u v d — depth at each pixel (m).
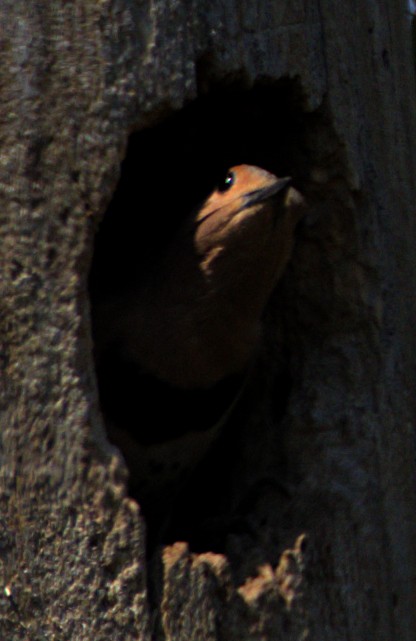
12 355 6.04
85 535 5.91
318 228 7.05
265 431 7.33
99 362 7.18
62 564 5.93
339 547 6.66
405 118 7.38
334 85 6.82
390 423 6.97
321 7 6.80
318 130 6.88
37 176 6.05
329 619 6.50
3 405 6.04
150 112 6.14
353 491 6.81
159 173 7.62
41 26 6.08
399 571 6.93
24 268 6.04
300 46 6.66
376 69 7.12
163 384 7.17
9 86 6.07
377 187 7.02
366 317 7.03
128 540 5.88
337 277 7.09
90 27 6.07
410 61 7.62
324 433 7.00
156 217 7.87
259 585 6.23
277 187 6.61
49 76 6.07
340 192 6.96
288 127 7.00
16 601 6.00
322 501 6.81
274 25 6.55
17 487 6.00
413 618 7.04
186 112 7.00
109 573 5.88
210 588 6.01
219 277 7.00
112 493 5.91
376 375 7.00
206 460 7.70
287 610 6.30
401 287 7.17
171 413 7.20
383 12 7.25
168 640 5.91
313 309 7.19
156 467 7.27
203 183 7.64
